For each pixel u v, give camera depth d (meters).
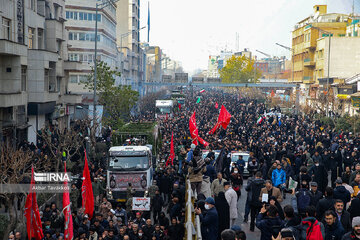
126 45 119.62
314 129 43.88
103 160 31.05
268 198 13.09
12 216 16.42
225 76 143.38
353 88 66.75
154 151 31.28
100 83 44.97
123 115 48.25
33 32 40.34
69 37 73.25
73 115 56.97
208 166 17.31
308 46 98.62
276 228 9.48
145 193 21.45
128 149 22.28
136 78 123.19
